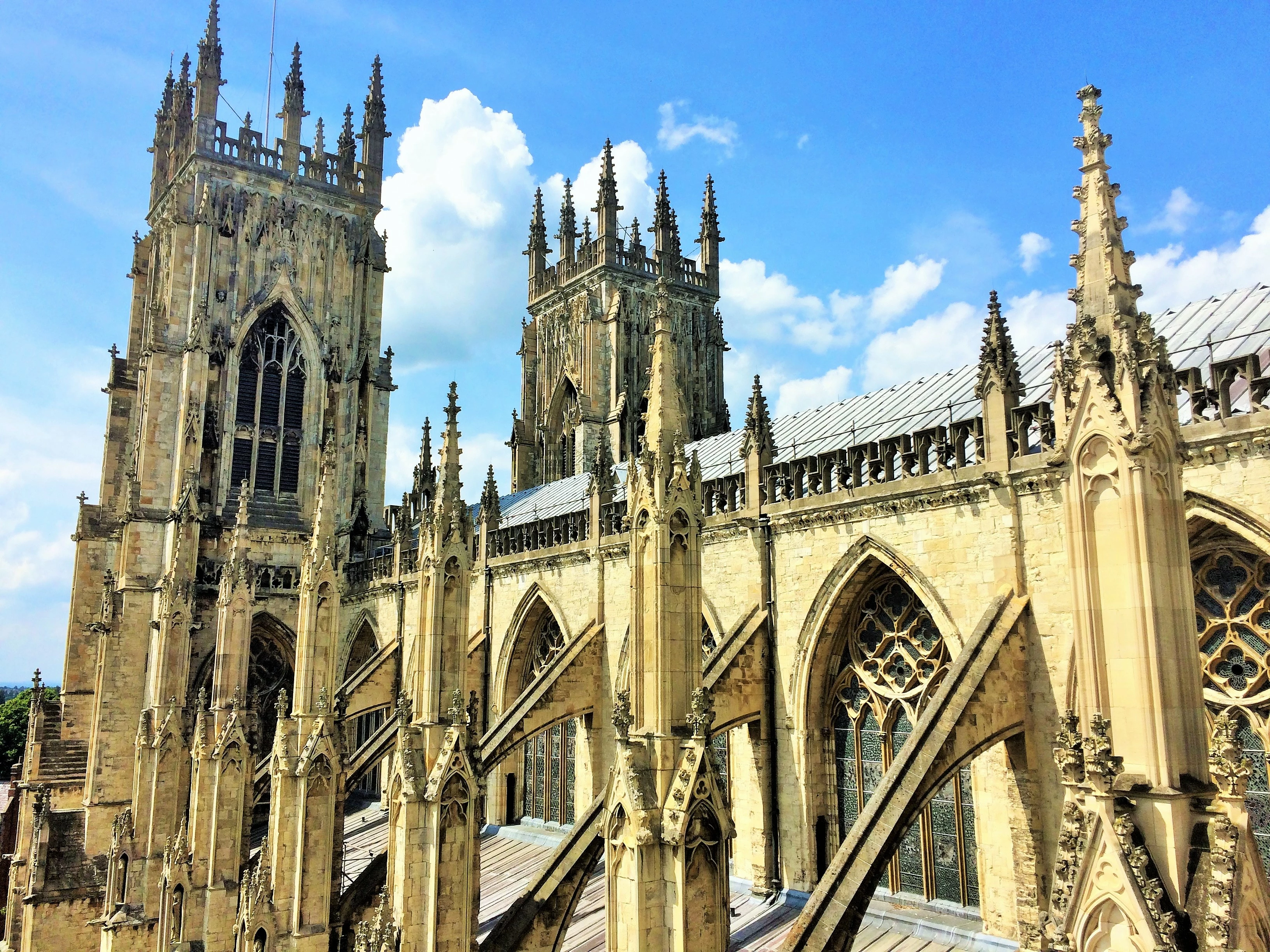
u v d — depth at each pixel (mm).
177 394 130375
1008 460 47188
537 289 175375
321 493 71562
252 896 63344
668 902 34875
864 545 54156
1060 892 24781
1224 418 40031
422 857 48750
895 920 50781
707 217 171375
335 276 144000
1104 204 28062
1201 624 41781
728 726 56375
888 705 53750
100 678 121312
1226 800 24422
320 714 66625
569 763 80500
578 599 78125
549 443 163750
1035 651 45406
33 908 109125
